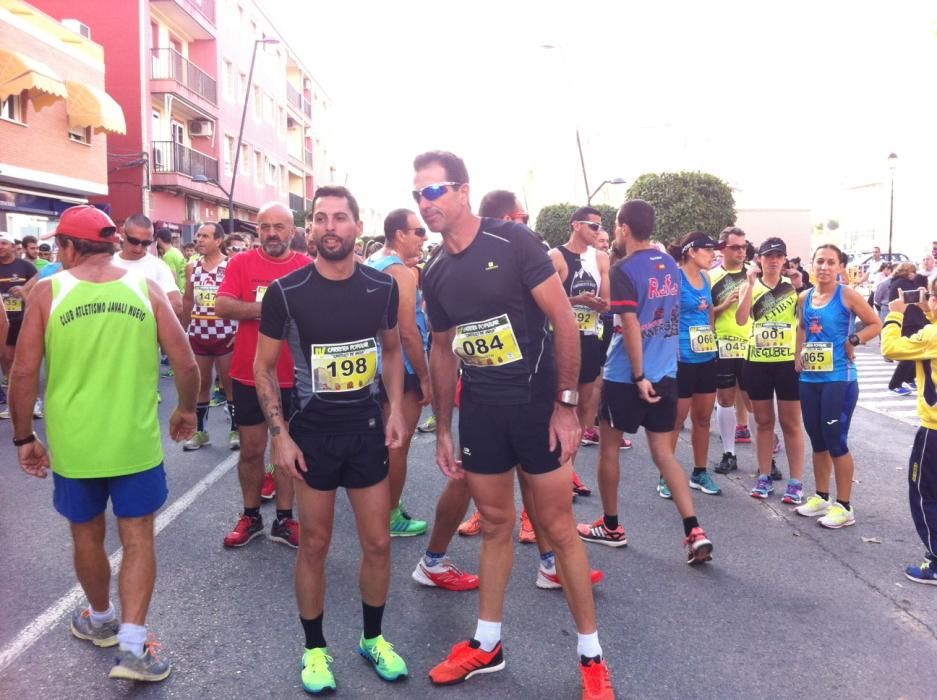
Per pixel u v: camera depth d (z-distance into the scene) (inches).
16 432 114.8
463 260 109.5
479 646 116.2
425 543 173.8
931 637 130.6
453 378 122.4
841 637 130.2
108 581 121.5
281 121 1631.4
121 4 941.8
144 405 113.4
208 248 261.1
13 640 124.5
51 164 731.4
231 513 192.1
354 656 121.8
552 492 110.1
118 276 113.7
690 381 209.0
